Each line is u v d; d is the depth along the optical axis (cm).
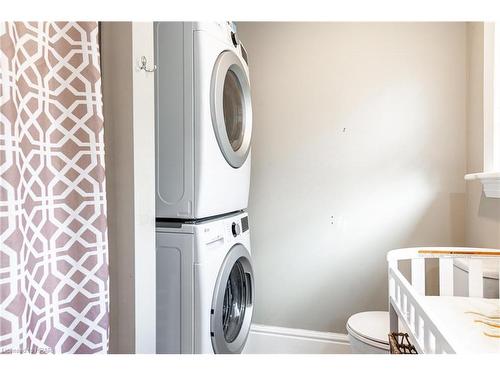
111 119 103
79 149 88
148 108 107
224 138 136
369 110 193
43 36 81
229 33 151
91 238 89
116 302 104
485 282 127
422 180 187
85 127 89
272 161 209
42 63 81
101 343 90
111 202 104
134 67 100
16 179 68
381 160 192
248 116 170
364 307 196
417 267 129
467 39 178
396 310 117
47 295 82
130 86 100
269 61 208
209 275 127
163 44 128
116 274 104
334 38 198
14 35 71
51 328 84
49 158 84
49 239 83
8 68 68
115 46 101
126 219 102
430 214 186
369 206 194
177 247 126
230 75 153
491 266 133
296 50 204
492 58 152
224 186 141
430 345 81
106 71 102
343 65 196
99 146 90
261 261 211
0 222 66
